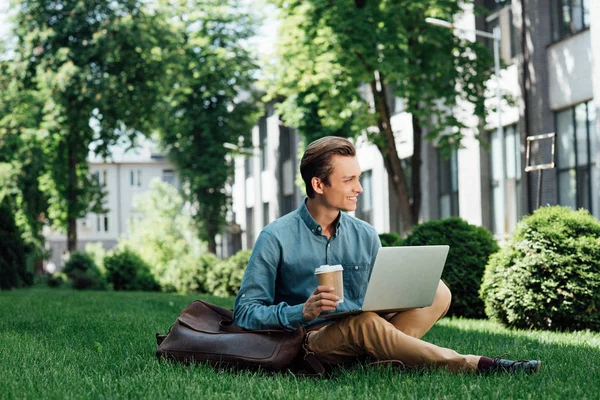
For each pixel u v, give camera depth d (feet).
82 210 102.73
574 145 56.44
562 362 15.90
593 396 11.44
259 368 13.73
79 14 88.17
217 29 115.14
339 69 56.59
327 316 13.37
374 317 13.51
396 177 61.31
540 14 58.70
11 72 89.04
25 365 14.85
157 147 124.16
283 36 58.80
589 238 27.55
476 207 69.31
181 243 113.70
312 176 14.19
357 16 53.72
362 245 14.75
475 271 35.06
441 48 58.13
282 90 66.13
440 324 29.22
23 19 89.20
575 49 55.36
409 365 13.50
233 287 76.38
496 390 11.69
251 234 152.25
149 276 88.99
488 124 66.59
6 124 90.89
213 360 14.25
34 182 95.76
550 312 27.40
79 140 95.61
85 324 25.63
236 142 120.47
